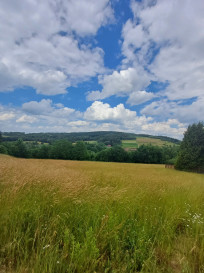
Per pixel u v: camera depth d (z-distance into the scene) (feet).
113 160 212.23
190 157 96.78
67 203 11.62
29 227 9.03
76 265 6.61
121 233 9.00
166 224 10.35
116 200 13.29
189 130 102.78
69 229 8.59
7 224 8.71
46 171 22.29
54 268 6.48
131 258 7.36
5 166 21.40
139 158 208.44
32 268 6.32
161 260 7.84
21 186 13.62
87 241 7.55
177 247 8.93
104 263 7.18
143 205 13.12
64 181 16.07
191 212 13.03
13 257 6.93
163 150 225.15
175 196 16.74
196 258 8.04
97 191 14.53
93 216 10.19
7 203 10.30
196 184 29.37
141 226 9.89
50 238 7.64
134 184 20.71
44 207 10.98
